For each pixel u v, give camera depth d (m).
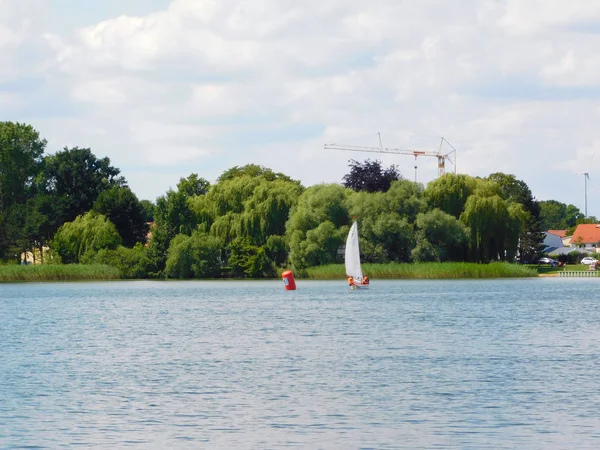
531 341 54.78
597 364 44.59
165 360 47.91
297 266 139.62
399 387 38.62
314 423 32.38
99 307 90.38
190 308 86.94
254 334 60.75
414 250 137.88
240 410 34.53
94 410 34.69
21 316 79.19
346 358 47.66
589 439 29.94
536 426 31.56
